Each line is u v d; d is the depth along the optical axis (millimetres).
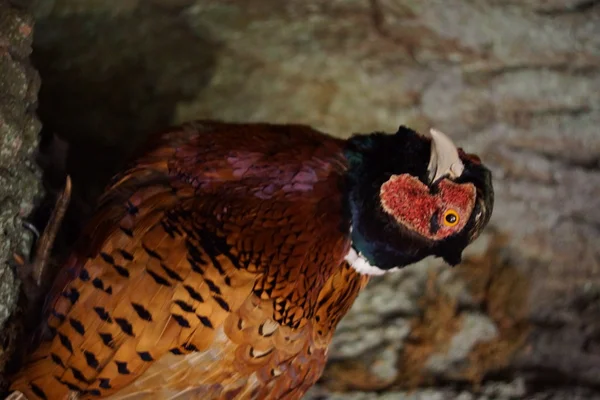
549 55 1052
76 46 983
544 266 1083
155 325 742
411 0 1026
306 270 771
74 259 757
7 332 766
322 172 777
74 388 743
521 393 1013
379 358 1023
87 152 985
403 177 771
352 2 1024
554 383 1026
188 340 748
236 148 777
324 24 1024
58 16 975
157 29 1000
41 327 755
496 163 1068
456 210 771
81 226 838
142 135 1001
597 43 1048
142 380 749
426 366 1025
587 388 1022
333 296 803
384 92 1041
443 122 1055
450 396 1006
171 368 750
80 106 988
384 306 1049
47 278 792
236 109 1023
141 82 1001
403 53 1037
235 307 754
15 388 742
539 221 1081
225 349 757
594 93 1063
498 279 1074
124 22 991
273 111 1030
